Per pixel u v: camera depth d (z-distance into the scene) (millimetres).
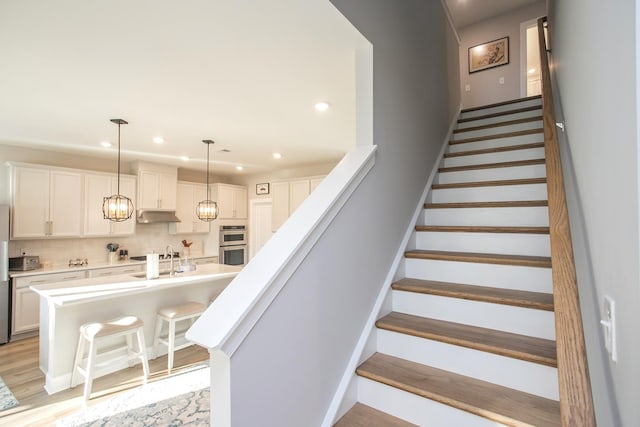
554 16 2445
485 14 5500
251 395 1029
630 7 621
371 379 1494
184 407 2506
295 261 1209
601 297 805
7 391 2771
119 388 2809
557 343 844
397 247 2115
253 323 1033
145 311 3422
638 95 531
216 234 6711
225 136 3996
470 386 1382
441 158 3068
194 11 1550
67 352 2867
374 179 1859
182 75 2270
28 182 4281
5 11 1526
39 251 4570
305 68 2176
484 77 5680
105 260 5242
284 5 1514
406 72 2359
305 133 3869
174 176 6023
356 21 1724
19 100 2717
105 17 1591
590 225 974
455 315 1729
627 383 585
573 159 1381
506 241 2035
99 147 4504
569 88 1574
